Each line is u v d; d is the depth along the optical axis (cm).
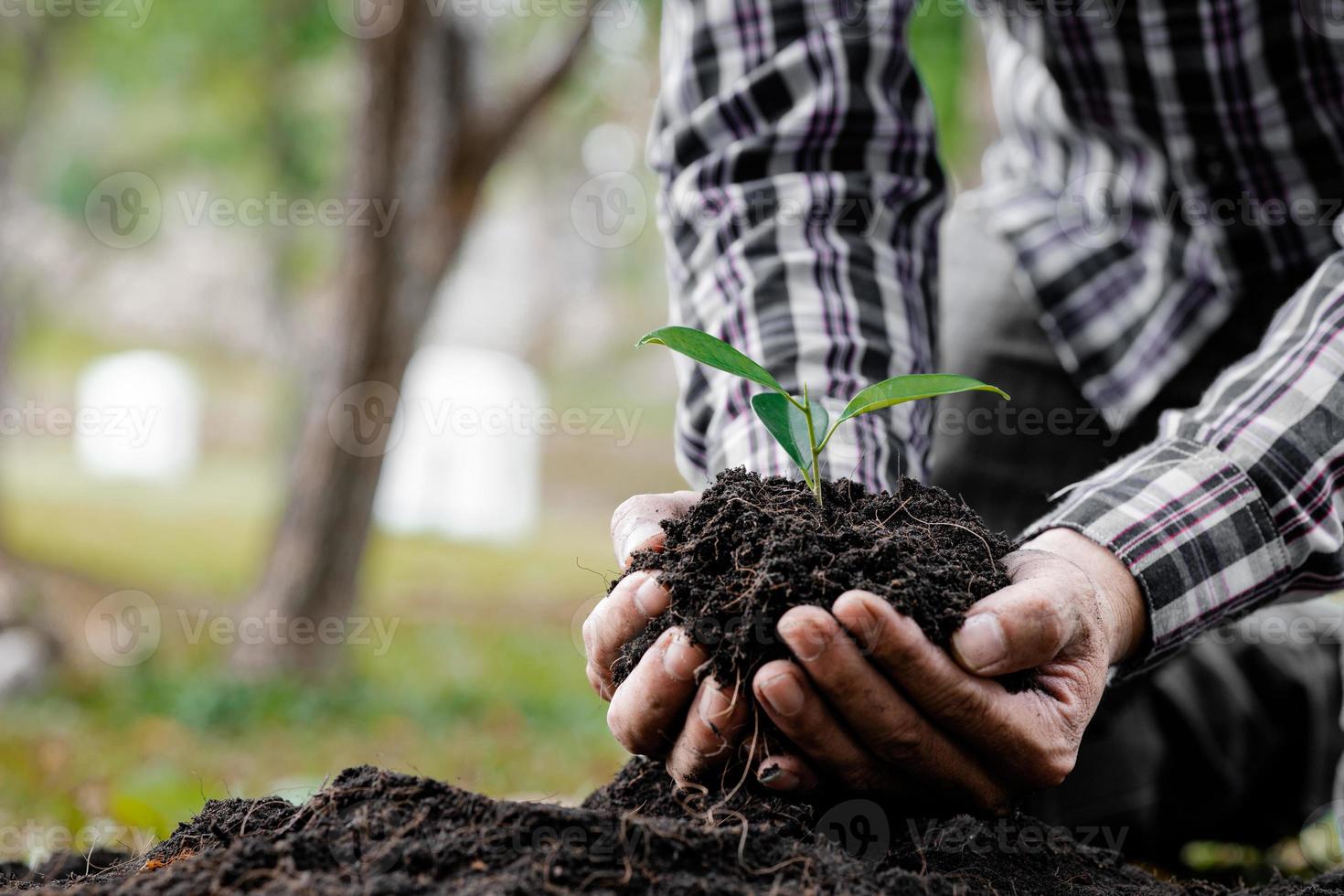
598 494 1446
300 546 513
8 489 1120
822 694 92
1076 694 100
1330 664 243
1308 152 161
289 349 945
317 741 384
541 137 1148
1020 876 113
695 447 147
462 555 1021
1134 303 188
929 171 152
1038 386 203
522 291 1866
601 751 359
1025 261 198
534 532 1202
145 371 1351
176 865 94
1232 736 230
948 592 96
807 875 92
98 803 228
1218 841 246
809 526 104
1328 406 117
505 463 1135
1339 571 123
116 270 1708
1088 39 168
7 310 830
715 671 98
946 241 221
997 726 93
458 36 482
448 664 594
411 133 481
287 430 886
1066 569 101
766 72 146
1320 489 117
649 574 107
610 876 87
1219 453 118
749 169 146
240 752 360
